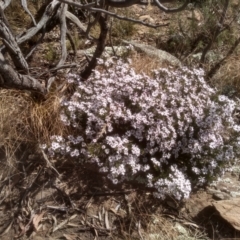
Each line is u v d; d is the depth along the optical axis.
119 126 1.00
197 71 1.08
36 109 1.04
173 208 0.96
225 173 1.05
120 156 0.93
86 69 1.10
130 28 1.47
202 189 1.00
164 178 0.94
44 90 1.07
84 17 1.50
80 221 0.94
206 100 1.04
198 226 0.93
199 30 1.41
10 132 1.04
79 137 0.97
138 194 0.98
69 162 1.03
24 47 1.32
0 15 0.95
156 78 1.04
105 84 1.01
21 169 1.02
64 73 1.18
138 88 0.99
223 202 0.95
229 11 1.42
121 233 0.92
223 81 1.24
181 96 1.02
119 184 1.00
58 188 0.99
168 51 1.41
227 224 0.92
